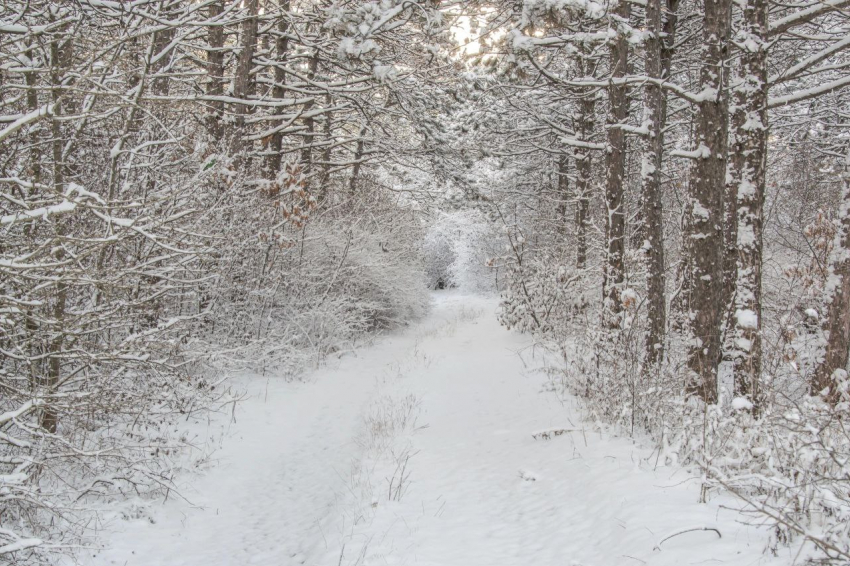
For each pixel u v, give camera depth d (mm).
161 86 9117
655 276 9289
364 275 17359
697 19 13320
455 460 7125
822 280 9922
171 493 6277
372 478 6547
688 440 5488
